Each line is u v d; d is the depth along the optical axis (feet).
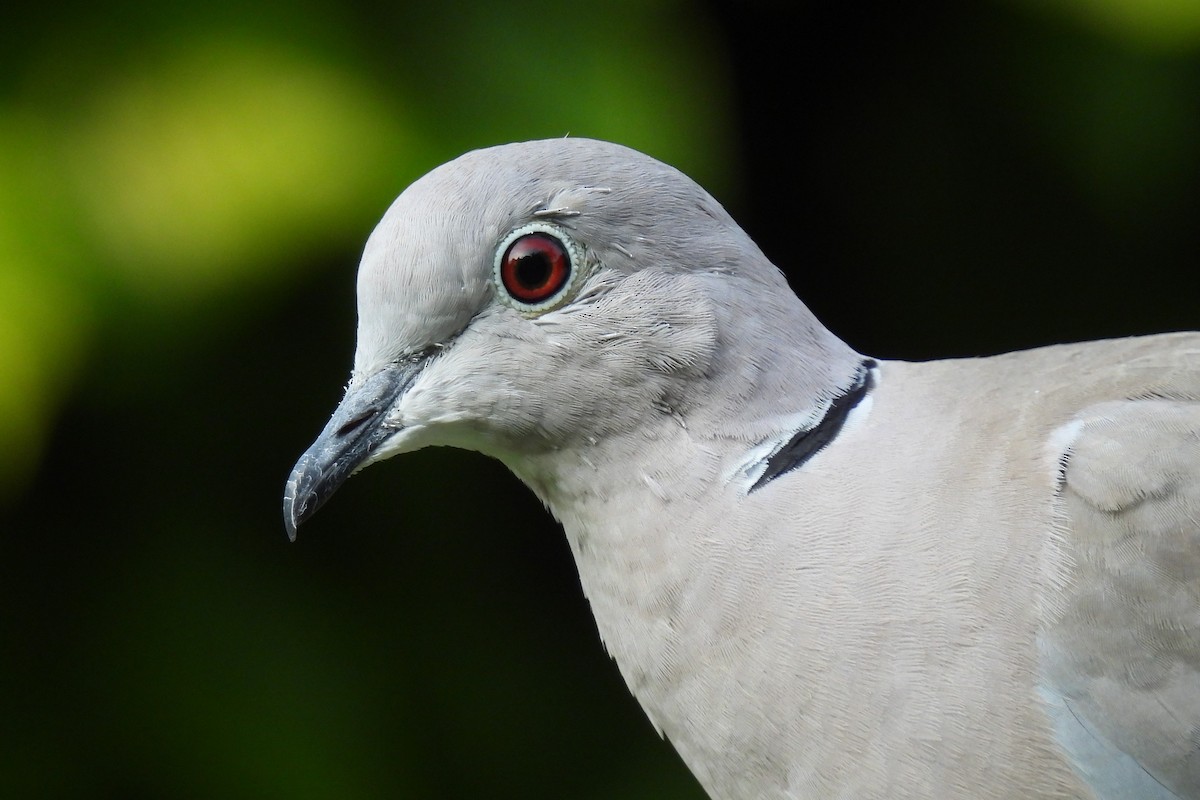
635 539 4.23
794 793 4.21
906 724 4.19
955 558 4.20
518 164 4.23
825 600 4.20
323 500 4.23
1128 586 4.19
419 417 4.23
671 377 4.22
